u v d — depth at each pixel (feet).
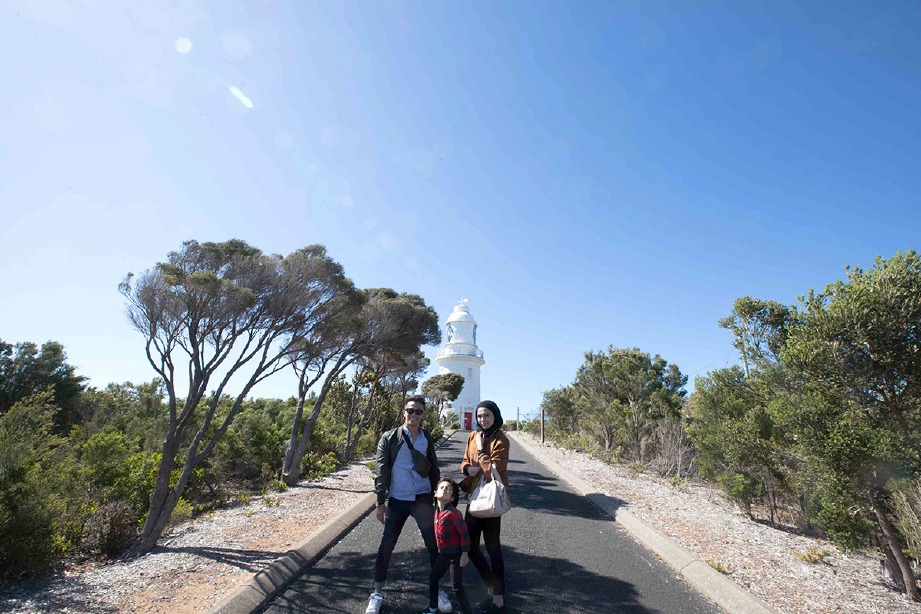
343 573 16.42
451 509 13.03
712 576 15.88
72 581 15.48
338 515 24.52
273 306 27.30
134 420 48.91
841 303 17.12
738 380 31.53
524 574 16.42
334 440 56.08
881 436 16.10
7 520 15.71
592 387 71.36
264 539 20.31
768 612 13.12
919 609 14.07
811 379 18.45
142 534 19.95
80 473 24.03
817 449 17.56
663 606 14.01
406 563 17.49
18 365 57.36
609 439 59.57
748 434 26.73
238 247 27.55
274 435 45.55
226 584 14.85
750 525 25.12
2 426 20.35
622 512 26.18
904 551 15.81
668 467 45.98
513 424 169.17
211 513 27.02
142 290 22.62
